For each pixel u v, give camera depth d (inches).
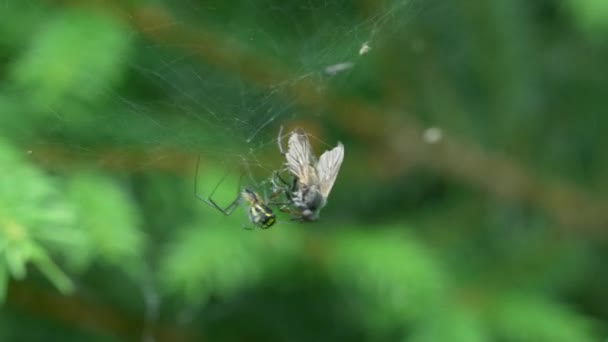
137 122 8.6
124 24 8.4
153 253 9.0
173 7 8.5
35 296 8.7
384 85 9.3
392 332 9.3
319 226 9.1
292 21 8.9
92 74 8.1
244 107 8.8
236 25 8.8
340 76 9.1
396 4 9.0
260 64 8.8
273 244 8.7
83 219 8.1
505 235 9.5
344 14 8.9
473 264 9.2
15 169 7.7
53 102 8.1
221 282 8.8
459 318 8.7
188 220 8.9
